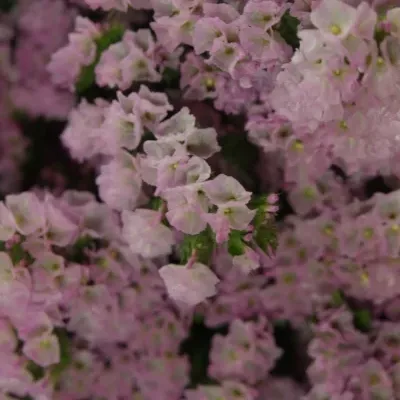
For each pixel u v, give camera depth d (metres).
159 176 0.45
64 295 0.48
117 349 0.51
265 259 0.47
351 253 0.49
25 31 0.55
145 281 0.50
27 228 0.47
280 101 0.45
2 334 0.48
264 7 0.44
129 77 0.48
